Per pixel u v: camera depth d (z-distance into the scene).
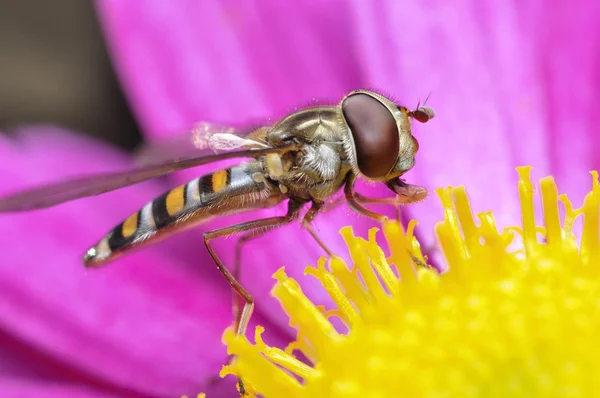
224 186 0.08
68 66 0.09
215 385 0.08
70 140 0.09
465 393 0.07
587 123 0.08
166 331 0.08
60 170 0.09
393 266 0.08
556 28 0.08
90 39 0.09
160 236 0.08
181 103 0.09
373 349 0.07
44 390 0.08
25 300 0.08
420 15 0.09
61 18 0.09
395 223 0.08
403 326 0.07
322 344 0.08
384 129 0.08
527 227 0.08
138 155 0.08
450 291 0.08
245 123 0.08
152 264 0.09
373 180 0.08
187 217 0.08
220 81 0.09
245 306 0.08
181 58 0.09
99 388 0.08
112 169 0.09
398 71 0.09
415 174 0.09
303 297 0.08
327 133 0.08
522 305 0.07
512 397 0.07
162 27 0.09
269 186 0.08
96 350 0.08
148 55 0.09
